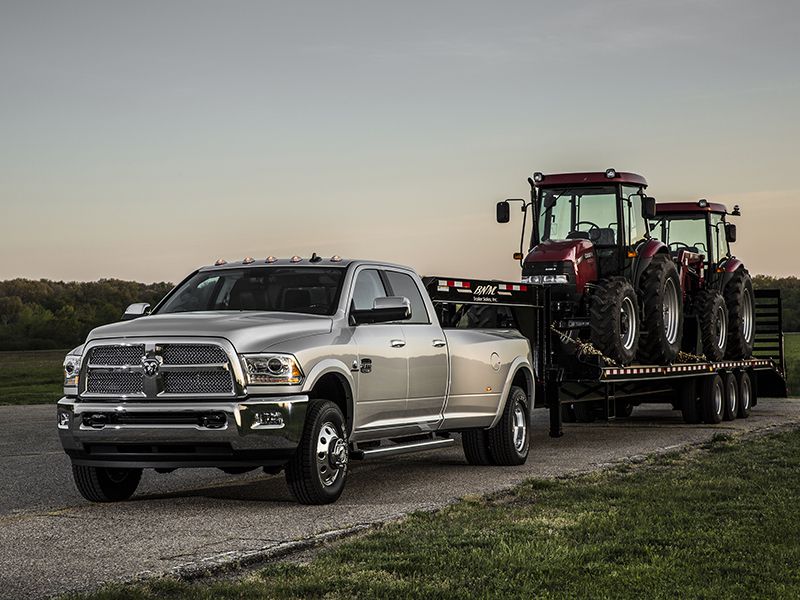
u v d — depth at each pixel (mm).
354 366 9742
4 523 8648
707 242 21828
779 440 15398
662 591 6043
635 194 18031
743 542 7414
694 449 14367
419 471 12188
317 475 9289
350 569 6637
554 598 5930
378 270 10766
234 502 9844
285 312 9922
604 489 10016
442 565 6727
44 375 60500
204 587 6254
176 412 8883
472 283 13594
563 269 16406
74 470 9703
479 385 11797
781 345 25188
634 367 16922
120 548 7508
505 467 12516
